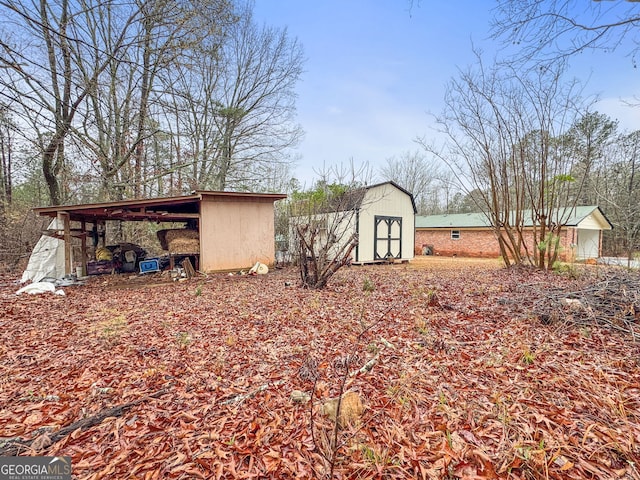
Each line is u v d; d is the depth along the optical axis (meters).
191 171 15.03
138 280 8.42
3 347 3.57
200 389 2.60
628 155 15.38
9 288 7.34
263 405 2.31
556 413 2.06
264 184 16.47
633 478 1.50
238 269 9.62
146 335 3.97
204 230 9.09
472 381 2.57
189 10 5.85
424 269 10.84
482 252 17.56
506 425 1.95
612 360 2.83
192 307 5.39
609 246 17.19
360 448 1.80
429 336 3.69
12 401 2.44
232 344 3.60
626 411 2.04
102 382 2.73
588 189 15.34
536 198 9.82
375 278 8.39
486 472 1.59
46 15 6.73
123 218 9.48
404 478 1.57
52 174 10.20
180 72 6.47
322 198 9.36
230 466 1.70
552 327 3.81
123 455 1.79
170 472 1.66
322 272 6.97
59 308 5.41
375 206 13.09
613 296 4.15
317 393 2.45
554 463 1.62
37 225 11.45
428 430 1.96
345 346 3.48
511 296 5.37
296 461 1.72
